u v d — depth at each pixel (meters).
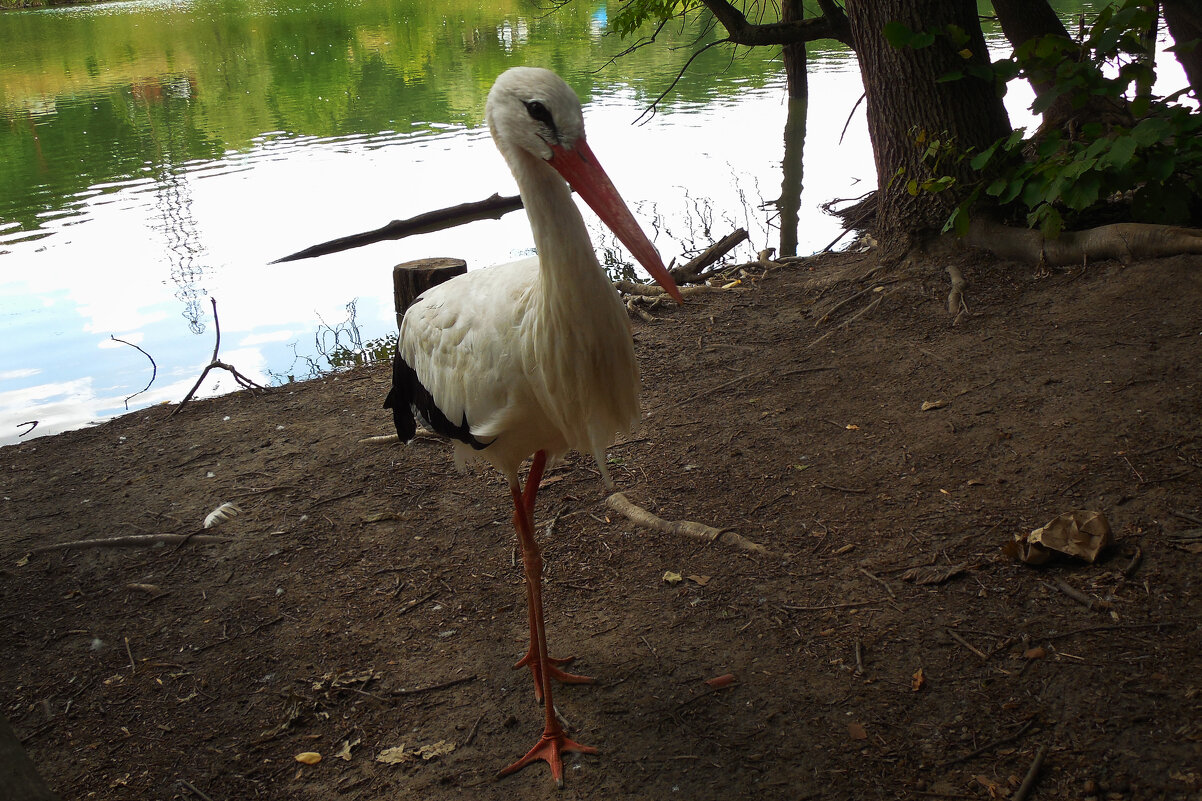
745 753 2.86
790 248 9.00
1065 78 5.66
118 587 4.21
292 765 3.07
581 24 30.62
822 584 3.60
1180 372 4.44
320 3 41.28
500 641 3.59
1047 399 4.53
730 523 4.12
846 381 5.30
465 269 7.50
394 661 3.54
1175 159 5.47
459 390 3.16
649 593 3.74
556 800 2.81
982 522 3.76
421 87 21.69
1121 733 2.65
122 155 15.84
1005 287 5.89
